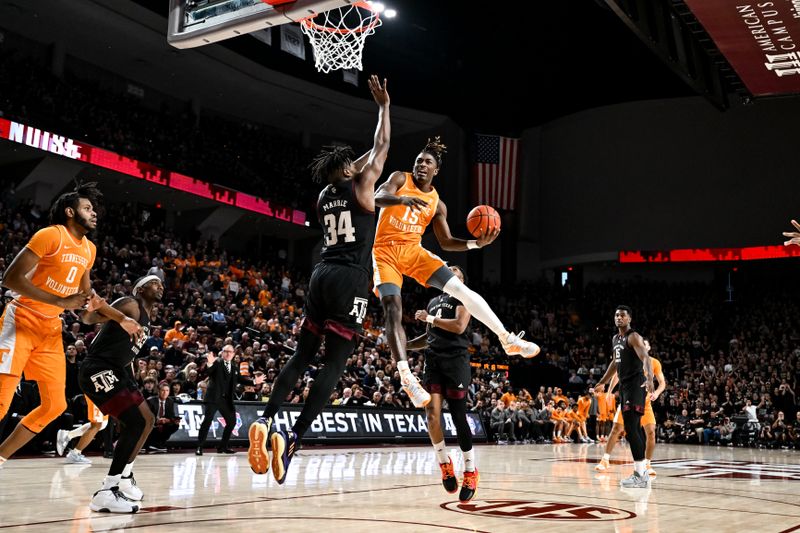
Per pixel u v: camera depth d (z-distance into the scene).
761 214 26.16
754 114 26.77
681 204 27.30
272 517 4.35
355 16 17.69
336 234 4.07
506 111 29.95
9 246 15.71
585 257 28.61
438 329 5.32
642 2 11.00
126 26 21.39
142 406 4.69
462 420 5.21
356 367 16.09
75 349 10.05
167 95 26.05
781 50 11.05
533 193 30.66
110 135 20.08
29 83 18.84
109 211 20.72
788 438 18.25
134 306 4.79
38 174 19.20
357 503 5.15
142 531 3.72
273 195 25.22
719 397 22.19
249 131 27.52
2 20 20.77
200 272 20.27
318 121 28.66
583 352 25.94
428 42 27.62
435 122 28.72
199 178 22.06
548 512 4.87
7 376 4.73
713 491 6.80
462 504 5.22
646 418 8.63
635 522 4.50
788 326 25.61
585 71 28.12
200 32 6.25
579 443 19.12
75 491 5.51
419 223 4.75
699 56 12.92
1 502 4.83
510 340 4.54
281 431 3.78
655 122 28.06
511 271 29.39
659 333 26.86
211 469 7.85
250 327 17.27
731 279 28.95
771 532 4.20
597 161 28.81
